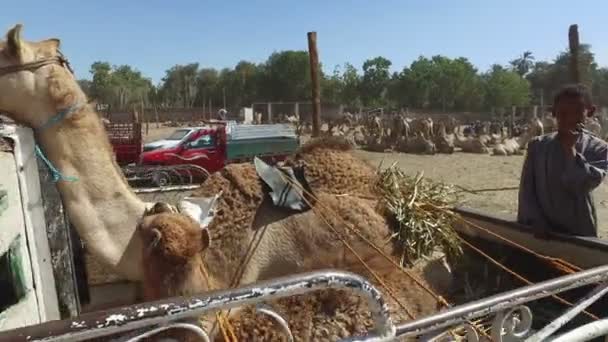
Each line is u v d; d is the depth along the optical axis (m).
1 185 2.54
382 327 1.86
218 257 3.25
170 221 2.79
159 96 96.25
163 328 1.57
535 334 2.41
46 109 3.05
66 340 1.37
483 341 2.39
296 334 3.04
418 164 21.38
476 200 13.01
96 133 3.19
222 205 3.39
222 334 2.68
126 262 3.20
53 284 3.06
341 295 3.17
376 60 88.12
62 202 3.37
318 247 3.38
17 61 2.96
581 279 2.41
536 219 3.91
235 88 90.81
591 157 3.77
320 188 3.65
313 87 10.25
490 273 4.23
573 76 8.95
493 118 49.78
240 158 15.87
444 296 3.77
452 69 84.81
